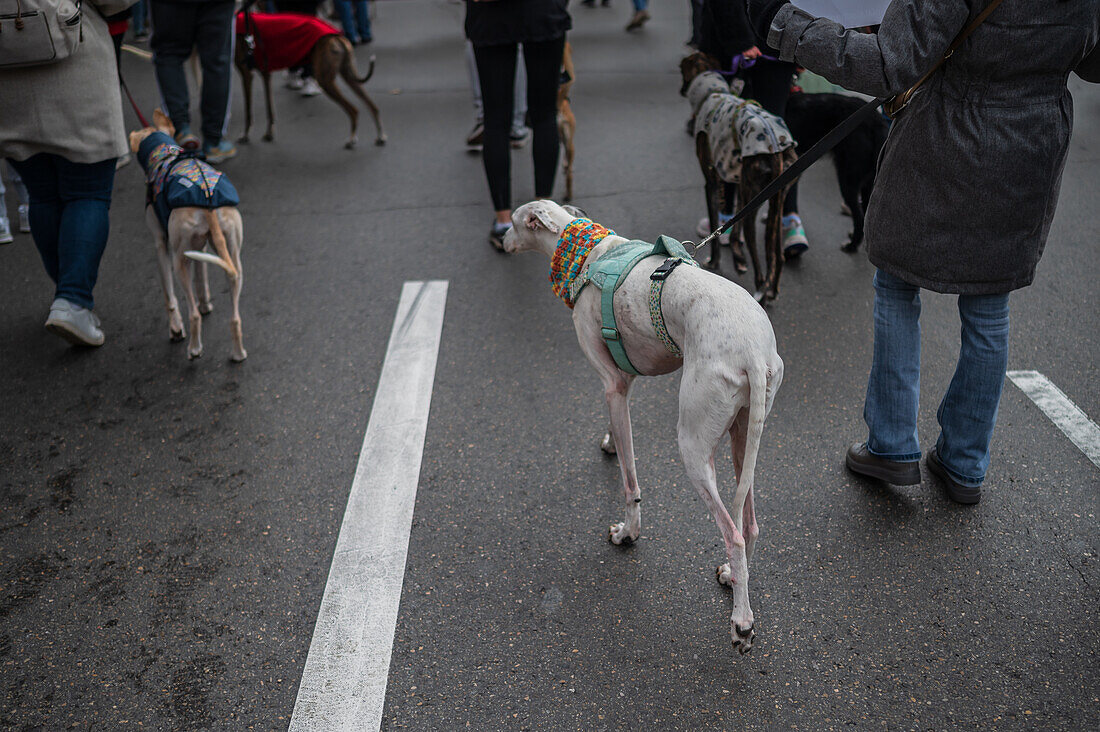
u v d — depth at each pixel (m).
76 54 3.91
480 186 6.39
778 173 4.26
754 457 2.40
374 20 12.77
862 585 2.79
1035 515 3.05
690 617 2.70
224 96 6.83
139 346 4.45
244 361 4.28
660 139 7.09
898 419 3.08
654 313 2.60
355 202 6.20
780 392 3.83
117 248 5.52
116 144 4.15
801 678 2.47
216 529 3.17
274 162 7.06
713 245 4.91
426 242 5.51
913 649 2.55
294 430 3.73
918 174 2.71
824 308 4.51
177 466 3.53
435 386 4.01
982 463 3.06
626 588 2.82
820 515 3.10
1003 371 2.91
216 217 3.97
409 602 2.80
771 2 2.65
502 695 2.45
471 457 3.51
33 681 2.57
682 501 3.21
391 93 8.89
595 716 2.37
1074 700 2.37
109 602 2.86
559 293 2.99
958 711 2.35
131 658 2.64
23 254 5.39
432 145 7.30
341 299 4.85
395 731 2.35
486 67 4.95
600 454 3.50
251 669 2.58
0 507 3.32
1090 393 3.70
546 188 5.34
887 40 2.43
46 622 2.79
